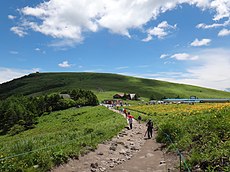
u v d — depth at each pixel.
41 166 13.04
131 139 24.44
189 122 22.16
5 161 12.37
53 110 130.75
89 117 83.38
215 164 11.61
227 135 14.37
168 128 22.33
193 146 15.62
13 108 109.69
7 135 92.50
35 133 79.44
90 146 18.19
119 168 14.74
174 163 14.36
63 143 17.70
